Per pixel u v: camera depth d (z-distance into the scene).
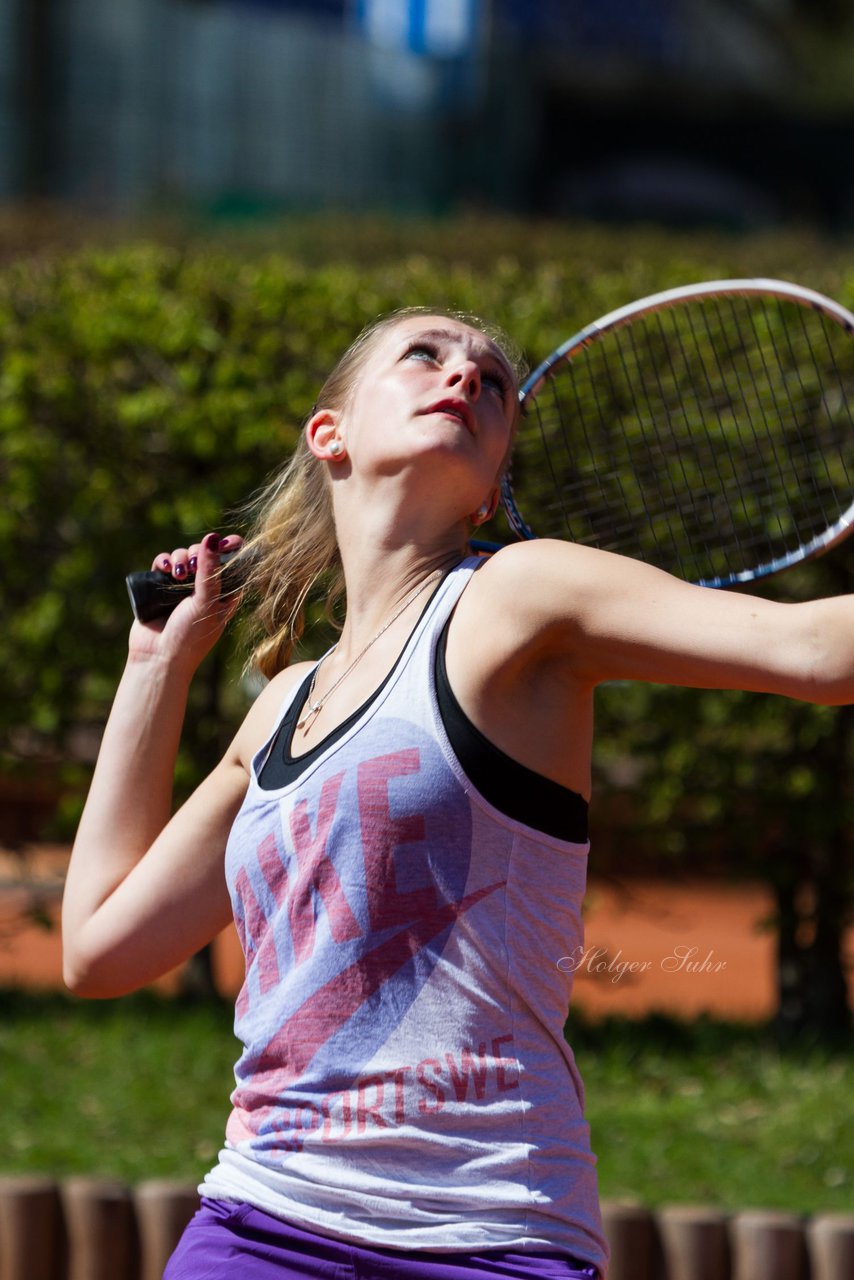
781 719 20.30
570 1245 6.21
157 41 99.00
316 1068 6.38
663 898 30.14
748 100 139.50
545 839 6.37
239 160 102.94
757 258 60.88
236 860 6.86
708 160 145.12
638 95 135.00
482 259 57.28
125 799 7.89
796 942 21.03
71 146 96.31
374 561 7.18
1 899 26.00
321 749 6.63
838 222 146.88
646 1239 13.25
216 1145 16.50
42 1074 18.52
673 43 135.75
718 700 20.44
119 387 20.89
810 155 146.25
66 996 22.30
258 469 20.56
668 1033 20.84
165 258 23.05
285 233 62.03
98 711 21.88
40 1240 13.29
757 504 13.06
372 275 22.22
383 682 6.61
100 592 21.20
